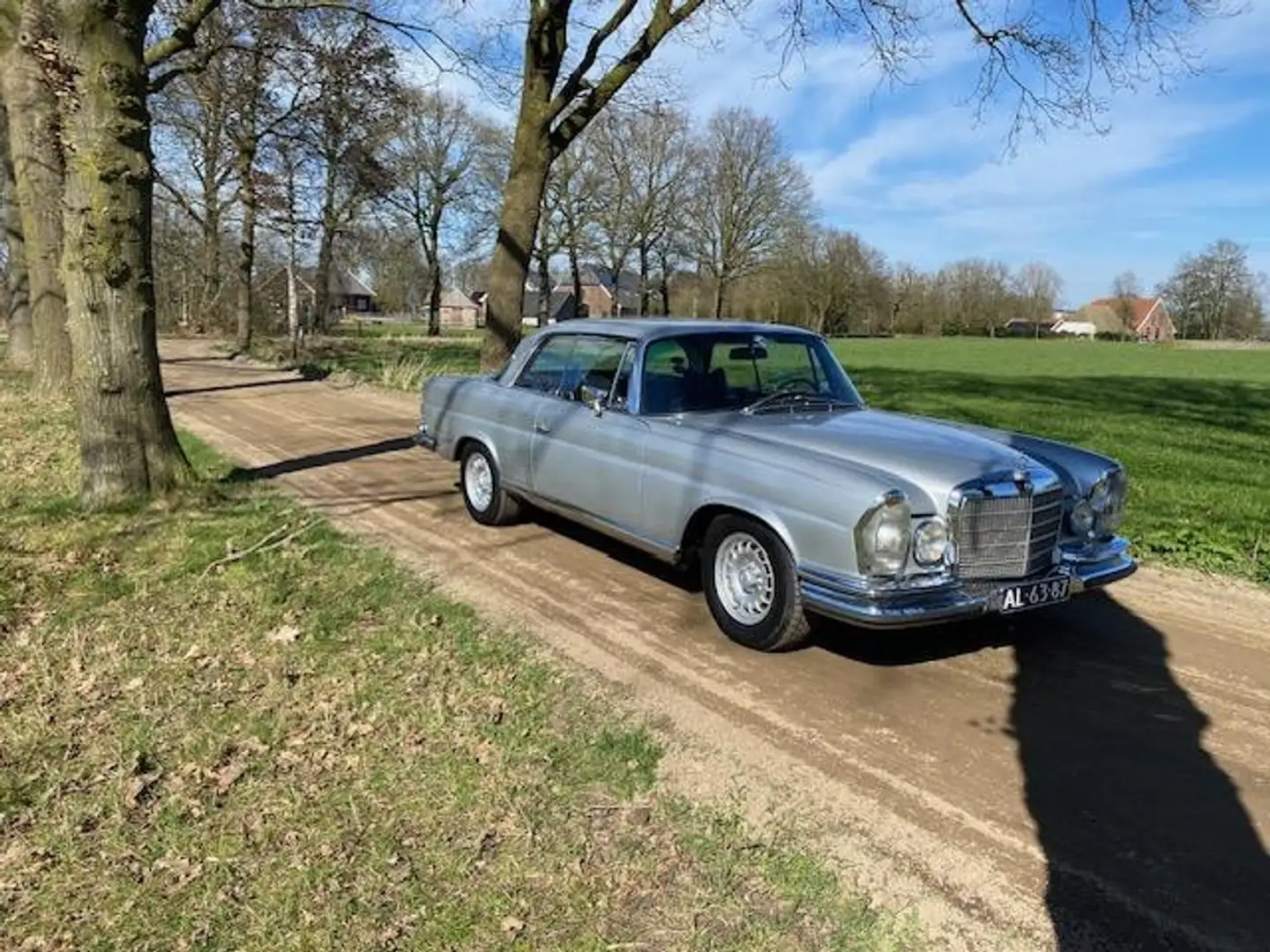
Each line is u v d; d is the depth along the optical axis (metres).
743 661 4.54
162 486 6.95
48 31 6.26
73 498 6.95
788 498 4.27
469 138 47.78
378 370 19.70
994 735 3.88
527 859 2.96
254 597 5.16
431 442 7.41
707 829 3.16
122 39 6.19
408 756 3.54
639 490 5.16
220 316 44.19
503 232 12.77
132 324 6.73
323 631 4.73
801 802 3.34
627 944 2.61
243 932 2.62
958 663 4.64
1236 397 22.98
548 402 6.04
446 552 6.20
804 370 5.77
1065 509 4.75
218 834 3.04
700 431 4.93
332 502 7.45
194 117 29.52
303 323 38.69
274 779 3.37
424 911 2.71
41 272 12.97
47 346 13.21
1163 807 3.37
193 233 45.19
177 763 3.47
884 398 19.11
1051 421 16.06
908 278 82.38
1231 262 88.75
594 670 4.39
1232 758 3.74
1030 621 5.29
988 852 3.08
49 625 4.71
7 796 3.21
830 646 4.78
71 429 10.39
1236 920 2.77
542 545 6.42
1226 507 8.63
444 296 94.94
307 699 4.00
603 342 5.70
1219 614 5.54
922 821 3.25
